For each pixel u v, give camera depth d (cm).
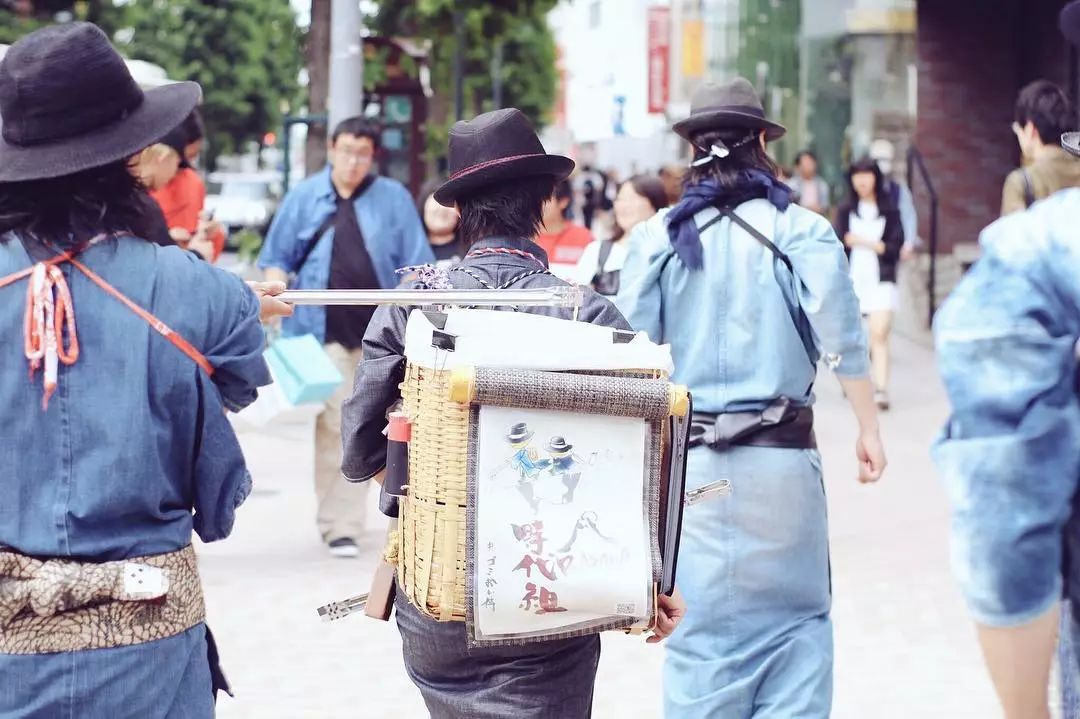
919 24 2405
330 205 909
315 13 1644
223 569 888
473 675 385
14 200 344
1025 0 2339
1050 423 286
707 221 520
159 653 338
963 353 291
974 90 2397
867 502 1092
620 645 760
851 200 1530
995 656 298
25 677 329
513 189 410
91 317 340
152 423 340
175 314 346
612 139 5434
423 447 362
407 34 2331
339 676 700
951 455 293
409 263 913
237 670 705
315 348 721
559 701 381
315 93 1652
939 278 2264
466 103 2681
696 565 512
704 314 518
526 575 353
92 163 343
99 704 332
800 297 510
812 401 529
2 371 336
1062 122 576
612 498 358
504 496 354
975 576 293
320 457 917
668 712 518
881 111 2891
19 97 341
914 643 755
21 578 331
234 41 4375
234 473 353
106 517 335
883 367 1524
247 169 6159
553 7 2338
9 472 333
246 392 359
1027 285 289
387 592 404
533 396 352
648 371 365
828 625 522
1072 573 299
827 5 3028
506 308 398
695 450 515
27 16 2364
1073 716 311
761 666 508
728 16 3519
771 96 3222
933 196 2077
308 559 916
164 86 365
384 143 1984
